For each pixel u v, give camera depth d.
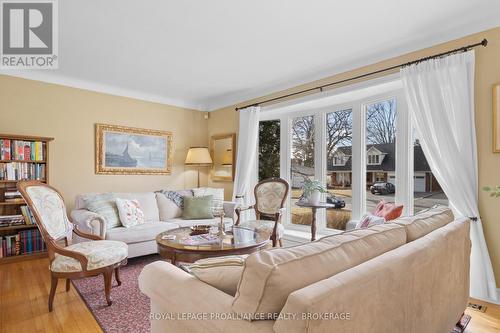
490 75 2.37
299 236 3.94
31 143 3.60
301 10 2.31
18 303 2.36
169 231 2.79
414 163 3.07
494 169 2.34
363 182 3.56
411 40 2.79
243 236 2.58
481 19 2.38
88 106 4.19
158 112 4.89
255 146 4.46
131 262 3.50
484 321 2.08
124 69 3.65
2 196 3.53
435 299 1.46
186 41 2.87
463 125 2.42
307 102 3.84
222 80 4.05
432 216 1.82
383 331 1.04
